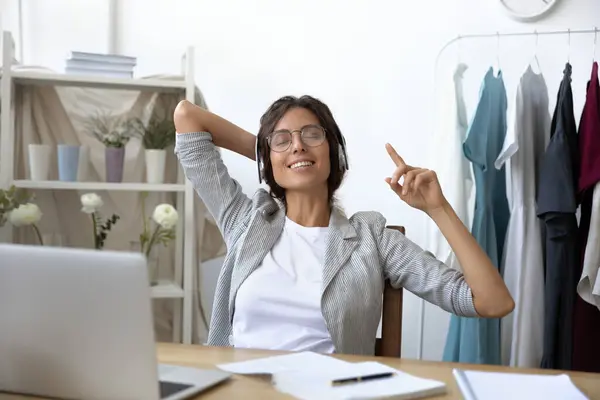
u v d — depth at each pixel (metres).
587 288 2.15
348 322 1.52
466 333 2.30
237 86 2.83
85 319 0.86
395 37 2.78
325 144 1.67
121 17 2.80
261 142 1.73
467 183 2.43
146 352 0.85
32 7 2.76
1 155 2.33
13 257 0.87
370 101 2.81
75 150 2.44
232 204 1.73
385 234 1.65
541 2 2.65
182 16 2.81
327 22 2.81
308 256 1.60
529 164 2.28
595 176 2.10
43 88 2.57
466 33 2.73
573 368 2.20
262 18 2.82
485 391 0.98
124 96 2.64
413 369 1.14
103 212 2.65
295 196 1.69
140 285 0.83
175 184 2.51
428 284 1.53
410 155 2.79
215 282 2.81
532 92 2.33
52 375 0.90
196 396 0.95
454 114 2.38
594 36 2.62
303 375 1.05
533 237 2.26
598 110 2.19
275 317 1.54
